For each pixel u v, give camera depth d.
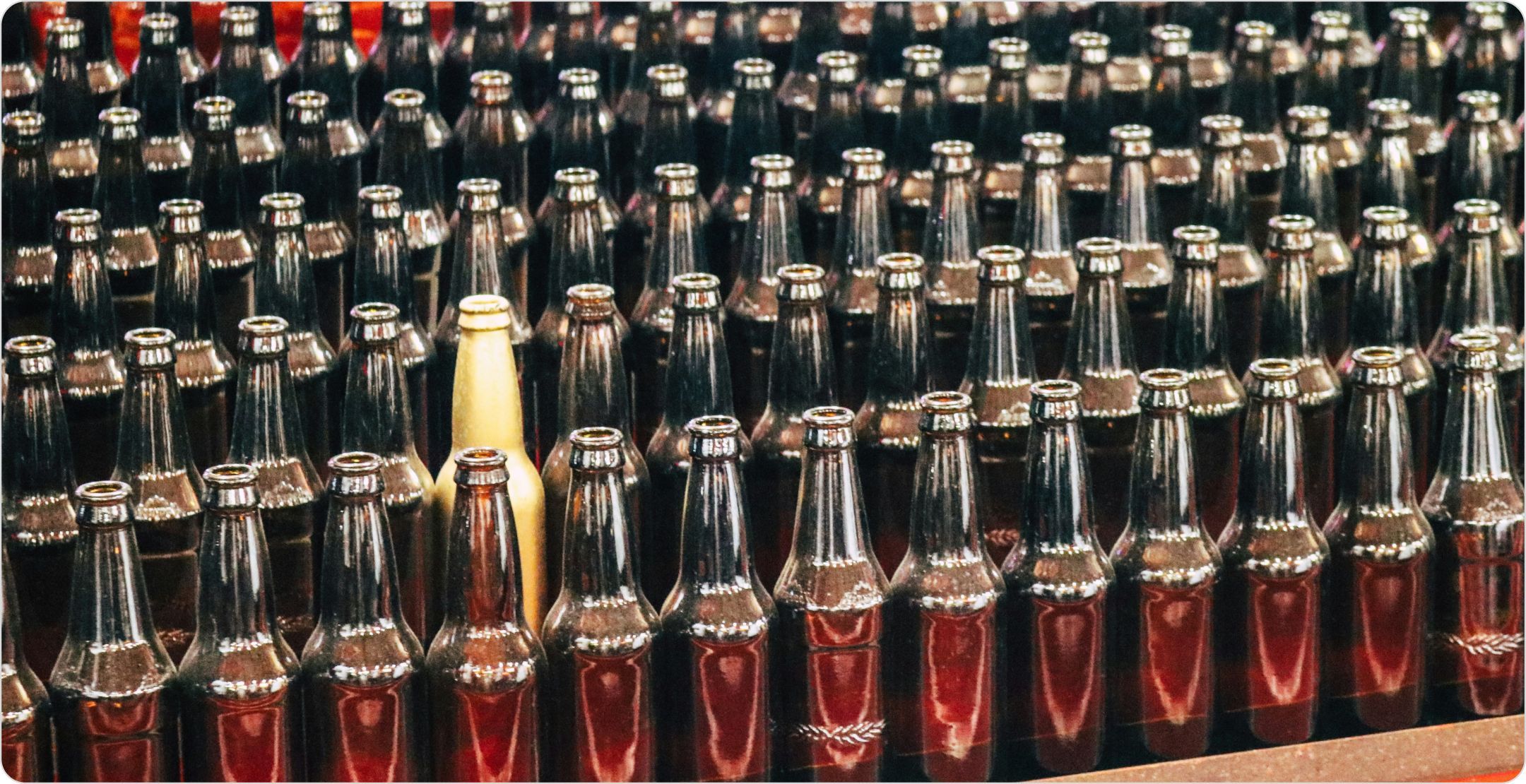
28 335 2.02
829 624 1.85
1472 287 2.14
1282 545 1.93
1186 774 1.91
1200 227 2.07
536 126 2.32
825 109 2.22
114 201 2.05
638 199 2.21
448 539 1.84
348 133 2.22
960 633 1.87
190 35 2.28
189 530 1.87
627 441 1.94
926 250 2.10
